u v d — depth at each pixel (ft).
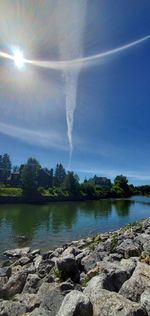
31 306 23.66
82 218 156.66
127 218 165.58
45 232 102.73
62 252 53.93
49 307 22.98
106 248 49.34
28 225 119.96
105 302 20.16
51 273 36.11
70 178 403.13
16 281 33.71
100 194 463.01
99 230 112.98
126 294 22.89
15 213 173.68
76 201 344.08
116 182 576.61
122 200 424.87
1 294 32.22
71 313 19.29
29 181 312.91
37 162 404.77
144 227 78.07
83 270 36.19
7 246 77.61
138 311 18.80
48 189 374.02
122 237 59.93
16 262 51.98
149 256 34.45
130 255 41.68
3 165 489.67
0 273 39.50
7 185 398.42
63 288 25.88
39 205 250.98
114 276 26.55
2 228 109.40
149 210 243.40
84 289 25.26
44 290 25.85
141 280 23.84
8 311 23.21
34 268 41.22
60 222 134.21
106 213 196.75
